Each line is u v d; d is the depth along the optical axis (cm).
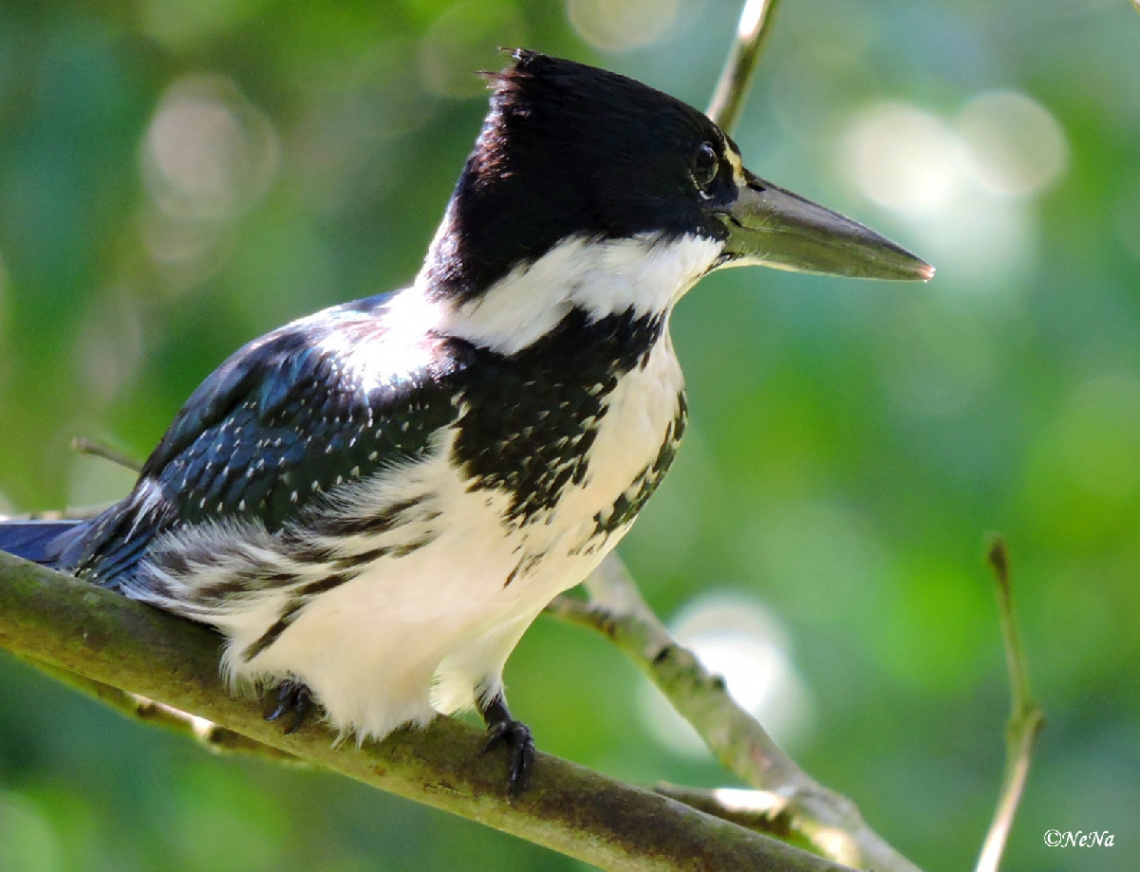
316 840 1199
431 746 682
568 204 659
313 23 1279
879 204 1049
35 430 1217
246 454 682
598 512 680
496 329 653
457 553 655
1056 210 1096
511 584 674
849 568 1221
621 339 661
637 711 1186
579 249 658
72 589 660
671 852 647
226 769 1123
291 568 659
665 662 826
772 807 752
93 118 1107
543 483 657
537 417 651
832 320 1043
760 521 1221
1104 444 1180
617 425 667
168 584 679
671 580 1236
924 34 1090
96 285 1123
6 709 1057
